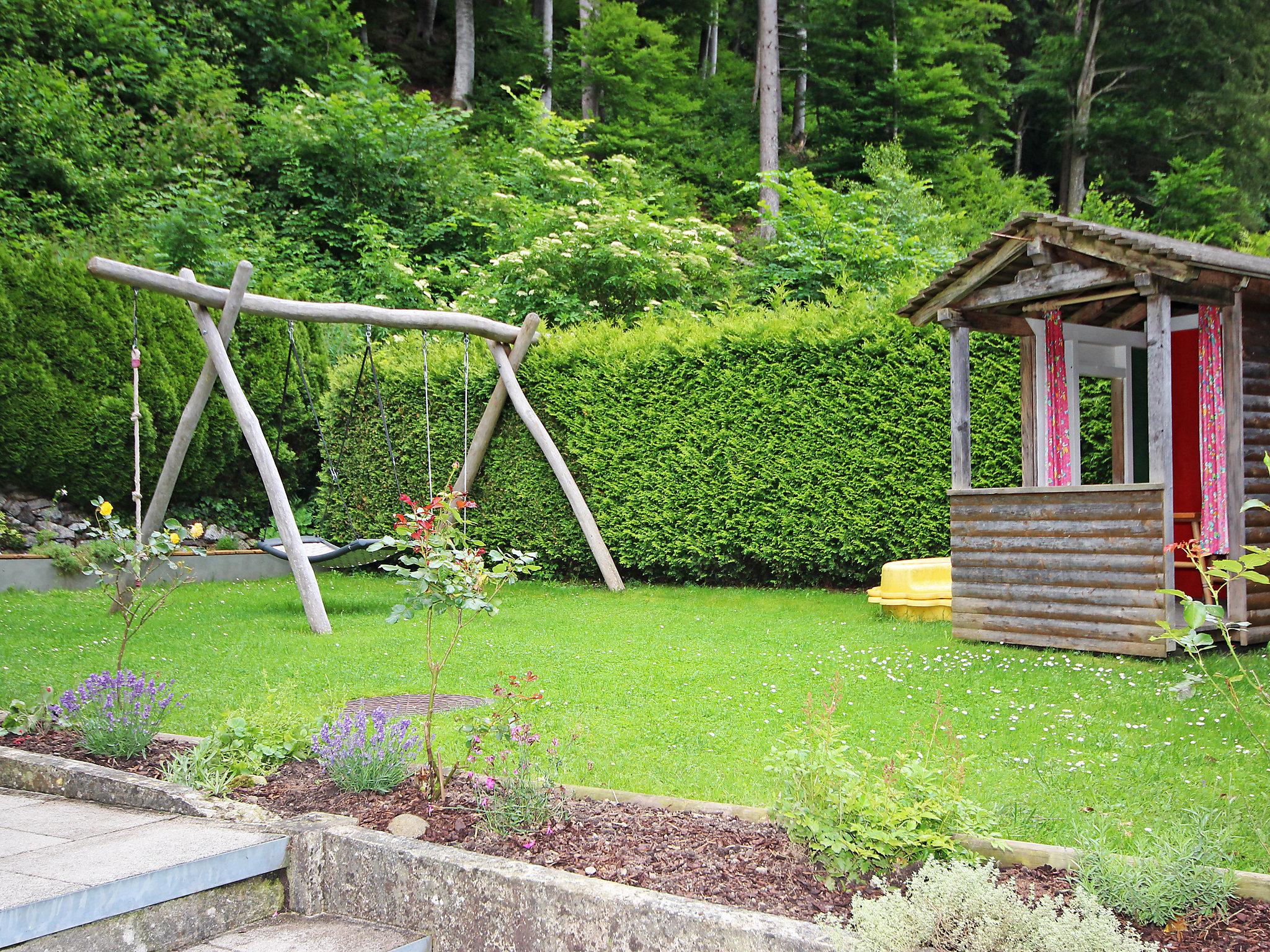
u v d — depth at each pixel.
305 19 24.34
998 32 32.41
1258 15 27.31
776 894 2.86
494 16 29.62
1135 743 4.77
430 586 4.02
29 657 7.16
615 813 3.60
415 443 13.87
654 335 12.18
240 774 4.05
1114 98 29.25
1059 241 7.12
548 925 2.87
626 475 12.31
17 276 12.26
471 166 23.36
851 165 26.80
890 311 10.45
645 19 29.78
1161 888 2.62
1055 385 8.38
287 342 15.26
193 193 16.77
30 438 12.32
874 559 10.75
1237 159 27.17
